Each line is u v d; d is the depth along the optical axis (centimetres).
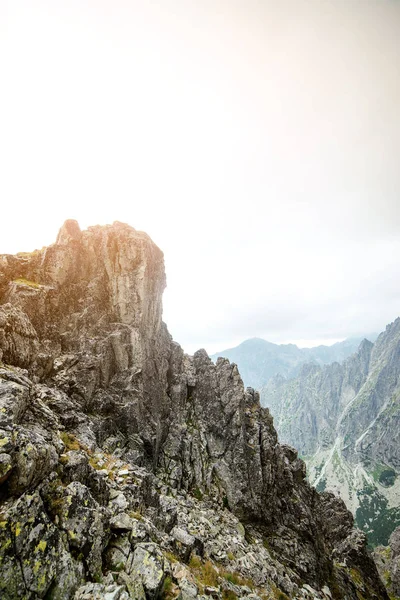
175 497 3447
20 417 1858
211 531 2992
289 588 2820
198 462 4288
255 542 3612
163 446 4253
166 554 1752
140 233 4675
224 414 4922
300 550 4047
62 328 3678
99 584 1270
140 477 2477
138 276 4306
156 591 1363
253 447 4709
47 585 1162
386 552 11994
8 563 1124
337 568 5031
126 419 3616
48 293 3638
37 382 2998
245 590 2109
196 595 1522
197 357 5700
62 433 2316
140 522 1800
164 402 4538
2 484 1301
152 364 4375
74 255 4175
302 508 4847
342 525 7606
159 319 4828
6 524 1186
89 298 4031
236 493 4116
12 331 2925
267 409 6203
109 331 4009
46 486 1463
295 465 5969
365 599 4866
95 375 3578
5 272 3662
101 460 2536
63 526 1375
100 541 1463
